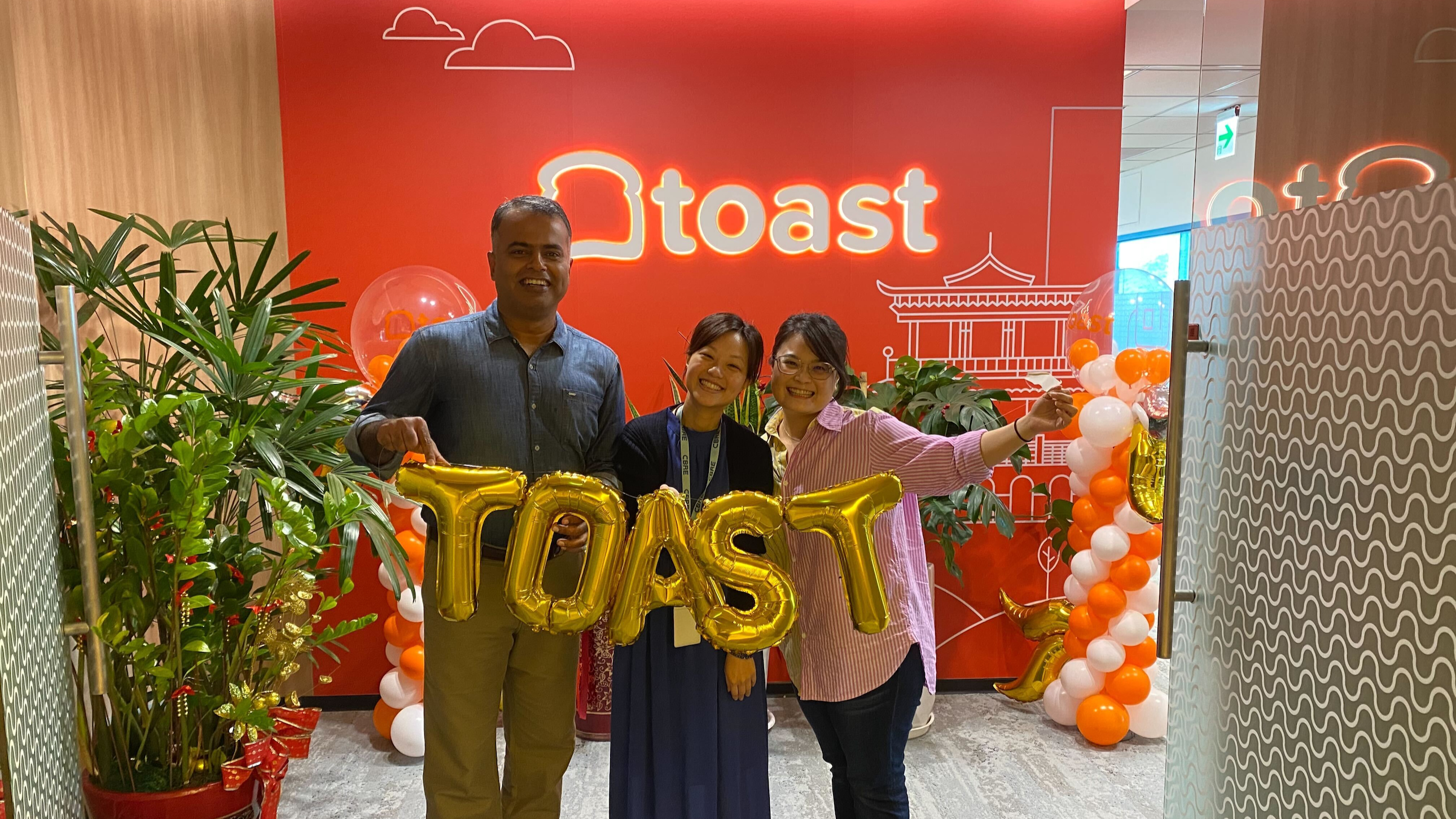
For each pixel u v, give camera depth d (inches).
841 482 69.8
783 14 123.5
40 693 51.0
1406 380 39.3
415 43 121.0
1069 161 127.4
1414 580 38.8
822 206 126.4
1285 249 49.0
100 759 73.7
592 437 71.1
